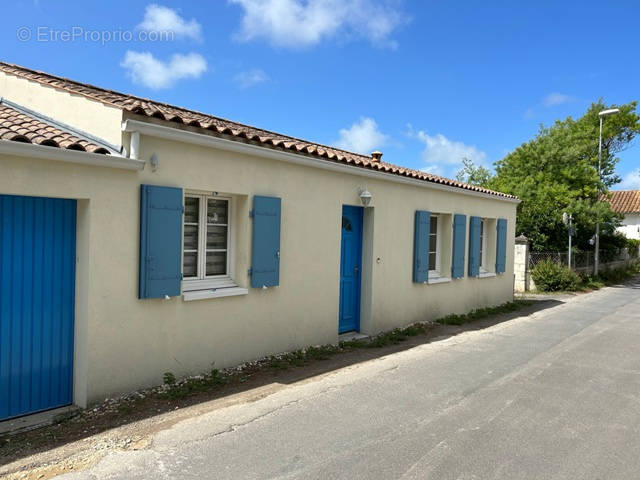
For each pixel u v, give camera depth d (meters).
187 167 5.26
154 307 5.05
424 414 4.53
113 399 4.72
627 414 4.59
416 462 3.55
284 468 3.43
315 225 7.02
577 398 5.05
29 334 4.32
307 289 6.95
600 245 23.81
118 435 3.95
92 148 4.44
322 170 7.09
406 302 9.11
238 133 5.61
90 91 6.28
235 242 6.09
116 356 4.74
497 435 4.06
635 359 6.78
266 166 6.19
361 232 8.31
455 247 10.40
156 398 4.81
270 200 6.18
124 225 4.74
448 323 9.80
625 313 11.56
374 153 10.86
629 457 3.68
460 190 10.29
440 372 5.99
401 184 8.78
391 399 4.94
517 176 20.94
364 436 4.00
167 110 7.27
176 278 5.16
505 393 5.19
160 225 4.98
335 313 7.49
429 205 9.62
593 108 26.94
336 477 3.32
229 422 4.25
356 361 6.54
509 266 13.11
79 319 4.58
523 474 3.40
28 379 4.33
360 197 7.80
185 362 5.38
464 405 4.79
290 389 5.22
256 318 6.20
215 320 5.69
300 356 6.58
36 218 4.34
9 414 4.22
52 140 4.17
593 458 3.66
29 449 3.67
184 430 4.06
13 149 3.84
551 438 4.02
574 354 7.05
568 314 11.36
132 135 4.67
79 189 4.37
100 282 4.57
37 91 5.65
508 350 7.29
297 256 6.75
